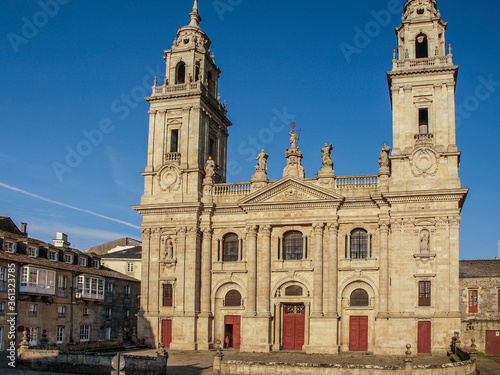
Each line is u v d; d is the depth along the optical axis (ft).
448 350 180.75
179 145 220.64
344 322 196.24
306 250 204.95
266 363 141.49
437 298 184.65
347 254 199.72
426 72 199.21
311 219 202.49
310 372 138.10
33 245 221.87
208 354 191.72
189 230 213.05
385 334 187.73
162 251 215.72
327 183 203.62
